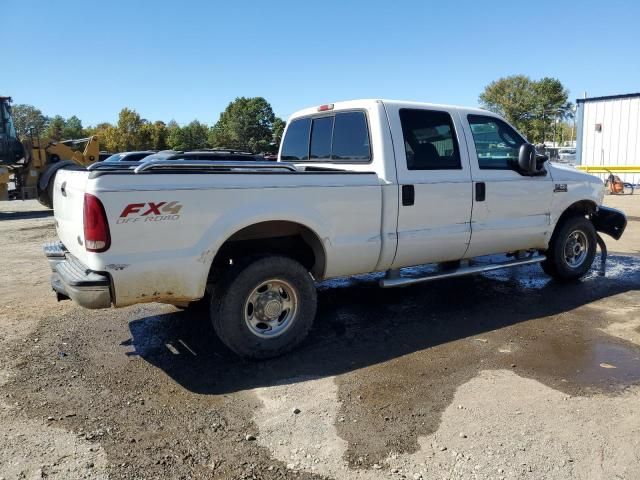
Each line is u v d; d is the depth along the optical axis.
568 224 6.45
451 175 5.23
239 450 3.05
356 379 3.97
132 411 3.52
